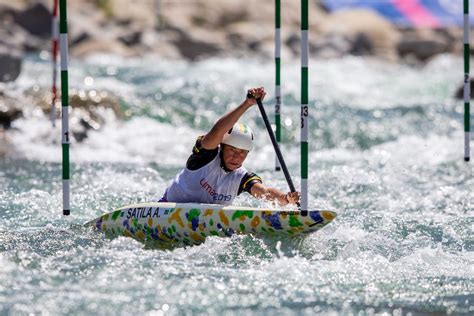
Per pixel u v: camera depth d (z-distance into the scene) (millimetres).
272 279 22453
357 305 20656
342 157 46188
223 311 19875
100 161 43250
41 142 46531
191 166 26062
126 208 26984
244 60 101000
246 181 26203
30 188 35625
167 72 76938
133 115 52781
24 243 25906
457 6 123938
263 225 24453
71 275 22281
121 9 107938
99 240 26281
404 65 104812
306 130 23625
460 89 67250
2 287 21078
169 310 19781
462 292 21891
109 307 19844
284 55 103750
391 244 26906
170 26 106625
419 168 41844
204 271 22938
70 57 95000
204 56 102688
